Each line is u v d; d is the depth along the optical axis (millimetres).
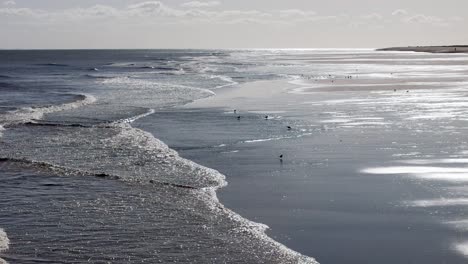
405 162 19203
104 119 30000
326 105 35281
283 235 12430
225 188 16141
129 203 14578
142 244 11703
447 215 13617
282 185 16438
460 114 30594
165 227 12758
